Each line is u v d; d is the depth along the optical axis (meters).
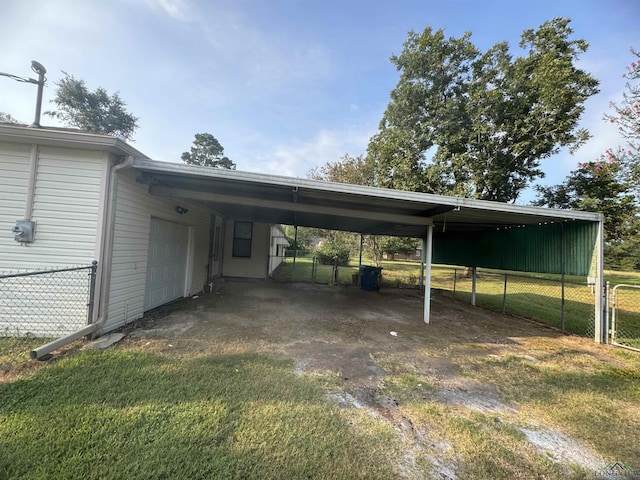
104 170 4.07
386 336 5.08
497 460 2.06
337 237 20.89
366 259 23.83
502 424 2.53
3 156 3.92
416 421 2.50
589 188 12.91
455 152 14.96
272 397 2.70
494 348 4.72
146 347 3.79
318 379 3.17
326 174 19.53
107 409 2.34
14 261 3.93
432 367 3.79
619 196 11.54
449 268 22.59
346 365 3.66
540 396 3.10
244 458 1.89
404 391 3.06
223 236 11.98
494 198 15.32
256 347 4.07
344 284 11.84
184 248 7.50
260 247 12.37
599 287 5.44
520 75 13.57
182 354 3.62
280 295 8.62
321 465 1.88
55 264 3.98
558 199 14.50
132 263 4.88
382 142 16.42
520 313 7.93
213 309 6.30
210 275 9.96
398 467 1.93
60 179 4.00
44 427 2.07
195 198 5.20
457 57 14.98
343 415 2.50
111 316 4.33
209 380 2.95
